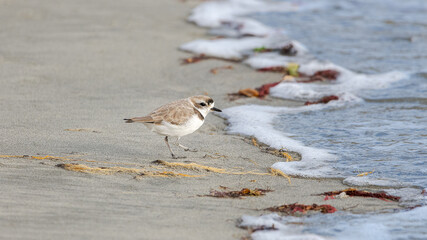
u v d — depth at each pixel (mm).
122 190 10055
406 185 11016
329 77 19453
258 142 13812
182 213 9188
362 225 8945
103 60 20078
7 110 14836
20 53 20250
